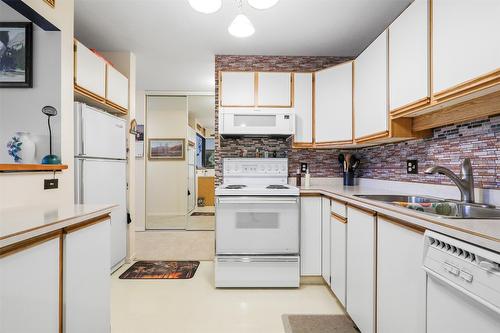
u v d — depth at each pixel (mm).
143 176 4320
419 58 1452
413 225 1077
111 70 2559
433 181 1780
